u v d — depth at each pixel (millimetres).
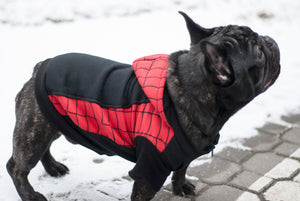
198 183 2836
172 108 2008
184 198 2676
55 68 2262
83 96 2168
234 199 2652
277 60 2084
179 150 2018
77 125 2209
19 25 5902
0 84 4246
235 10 7047
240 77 1882
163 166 2031
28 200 2434
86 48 5246
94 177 2867
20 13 6316
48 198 2607
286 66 5141
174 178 2623
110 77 2215
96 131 2201
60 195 2646
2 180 2770
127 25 6164
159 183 2076
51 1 6836
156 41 5613
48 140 2367
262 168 3027
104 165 3037
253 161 3125
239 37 1926
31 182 2768
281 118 3855
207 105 2010
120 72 2234
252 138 3477
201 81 1973
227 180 2875
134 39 5645
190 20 2074
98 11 6641
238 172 2973
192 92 1999
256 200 2625
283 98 4270
